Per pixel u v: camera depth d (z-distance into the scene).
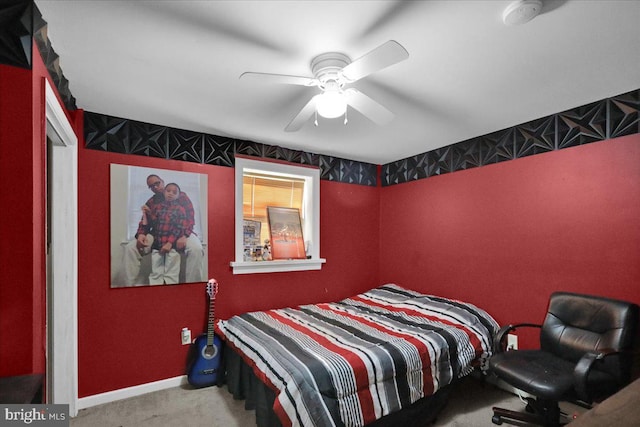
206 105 2.32
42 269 1.45
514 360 2.13
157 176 2.70
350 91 1.71
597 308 2.10
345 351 2.03
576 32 1.50
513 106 2.37
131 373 2.55
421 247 3.59
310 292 3.52
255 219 3.43
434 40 1.56
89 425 2.16
